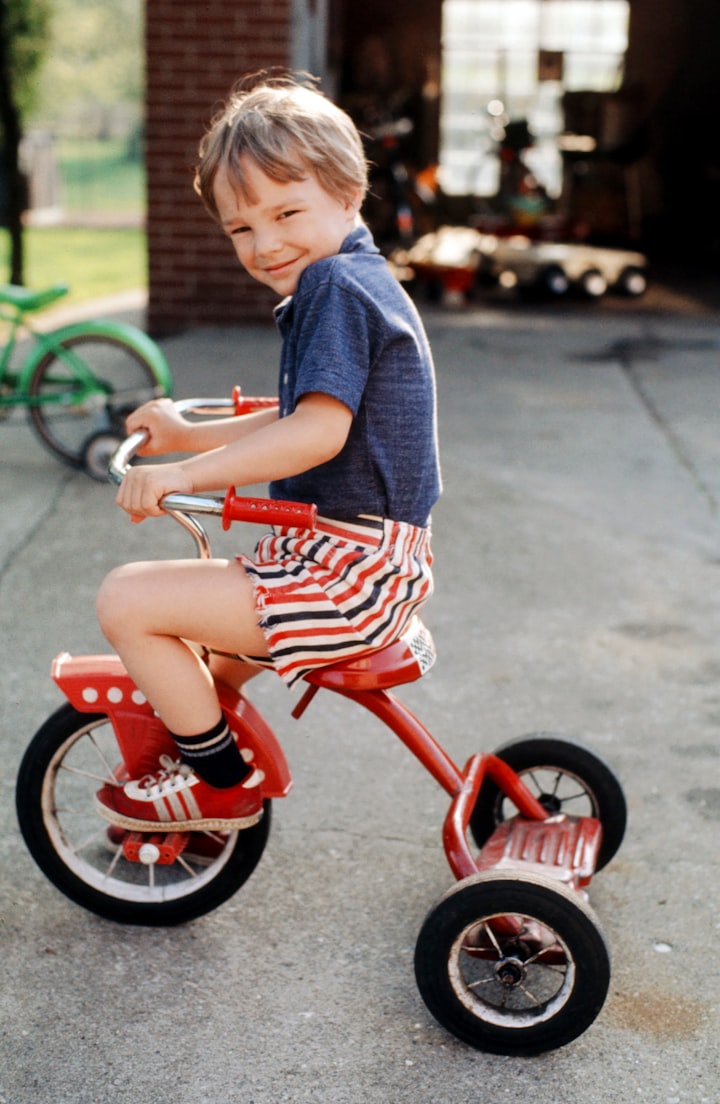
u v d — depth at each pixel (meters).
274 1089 2.13
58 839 2.56
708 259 13.18
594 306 9.87
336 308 2.04
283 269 2.13
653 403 6.66
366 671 2.22
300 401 2.04
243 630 2.19
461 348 7.97
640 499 5.16
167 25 7.83
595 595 4.23
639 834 2.90
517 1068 2.20
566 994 2.17
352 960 2.48
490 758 2.57
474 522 4.86
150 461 5.35
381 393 2.11
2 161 16.91
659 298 10.38
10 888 2.67
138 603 2.17
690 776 3.14
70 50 21.83
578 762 2.64
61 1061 2.19
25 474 5.32
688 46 13.85
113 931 2.55
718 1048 2.25
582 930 2.13
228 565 2.21
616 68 14.21
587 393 6.85
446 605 4.11
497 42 14.01
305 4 8.18
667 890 2.70
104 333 5.29
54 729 2.50
